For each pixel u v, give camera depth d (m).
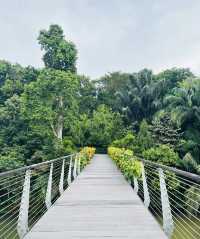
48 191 7.05
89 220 5.89
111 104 49.12
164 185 5.25
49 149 30.34
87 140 40.34
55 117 34.84
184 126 28.45
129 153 11.55
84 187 10.03
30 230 5.23
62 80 33.88
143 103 39.81
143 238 4.82
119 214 6.36
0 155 28.58
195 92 28.88
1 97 40.88
